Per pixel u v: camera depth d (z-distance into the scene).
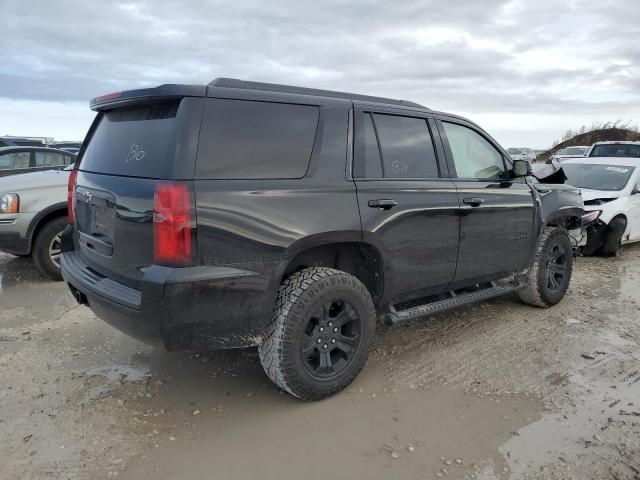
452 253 4.00
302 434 2.99
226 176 2.85
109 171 3.20
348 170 3.37
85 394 3.40
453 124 4.24
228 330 2.89
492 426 3.08
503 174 4.63
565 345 4.29
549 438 2.96
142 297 2.71
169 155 2.75
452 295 4.26
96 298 3.04
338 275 3.23
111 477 2.60
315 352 3.27
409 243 3.67
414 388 3.53
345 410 3.25
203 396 3.41
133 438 2.93
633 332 4.61
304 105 3.26
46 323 4.63
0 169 9.23
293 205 3.04
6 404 3.25
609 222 7.70
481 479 2.61
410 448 2.86
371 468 2.69
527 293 5.09
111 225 3.06
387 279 3.59
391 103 3.82
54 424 3.04
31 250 5.83
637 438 2.96
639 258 7.90
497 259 4.45
